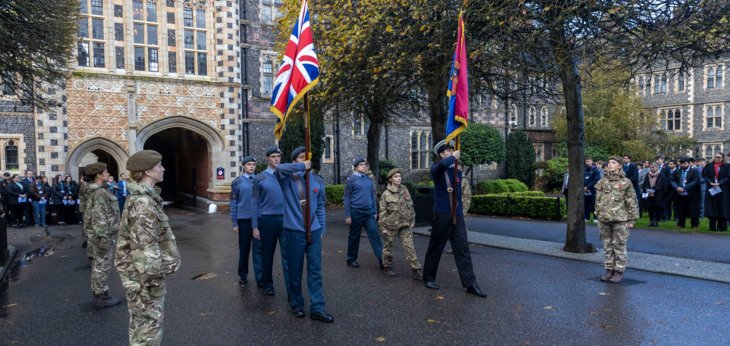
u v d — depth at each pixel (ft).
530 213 52.21
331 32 41.19
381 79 38.83
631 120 95.09
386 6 34.94
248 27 76.02
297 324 18.40
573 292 22.20
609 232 24.09
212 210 61.98
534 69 32.37
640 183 52.42
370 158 55.16
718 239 35.76
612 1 28.48
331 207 71.56
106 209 21.48
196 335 17.40
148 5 64.23
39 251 36.55
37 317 19.92
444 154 22.29
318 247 19.03
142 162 12.89
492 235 39.11
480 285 23.70
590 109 95.81
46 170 57.11
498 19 30.27
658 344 15.90
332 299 21.68
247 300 21.84
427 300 21.30
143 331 12.51
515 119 113.60
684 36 28.25
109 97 60.90
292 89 19.56
